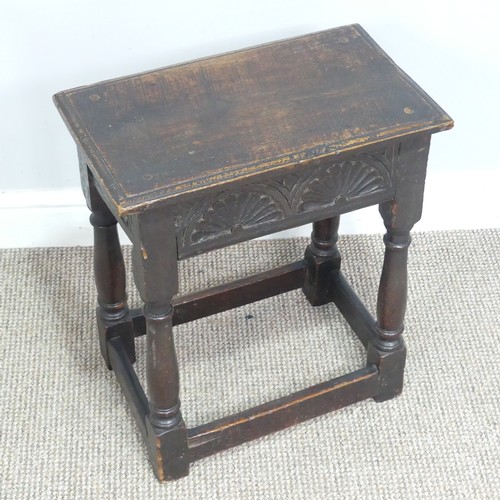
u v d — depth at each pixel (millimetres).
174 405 1665
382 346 1783
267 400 1862
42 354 1930
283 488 1731
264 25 1898
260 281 1931
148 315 1560
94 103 1573
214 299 1913
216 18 1877
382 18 1898
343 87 1591
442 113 1543
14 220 2076
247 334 1966
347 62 1638
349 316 1918
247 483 1738
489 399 1859
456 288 2047
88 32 1865
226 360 1922
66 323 1983
